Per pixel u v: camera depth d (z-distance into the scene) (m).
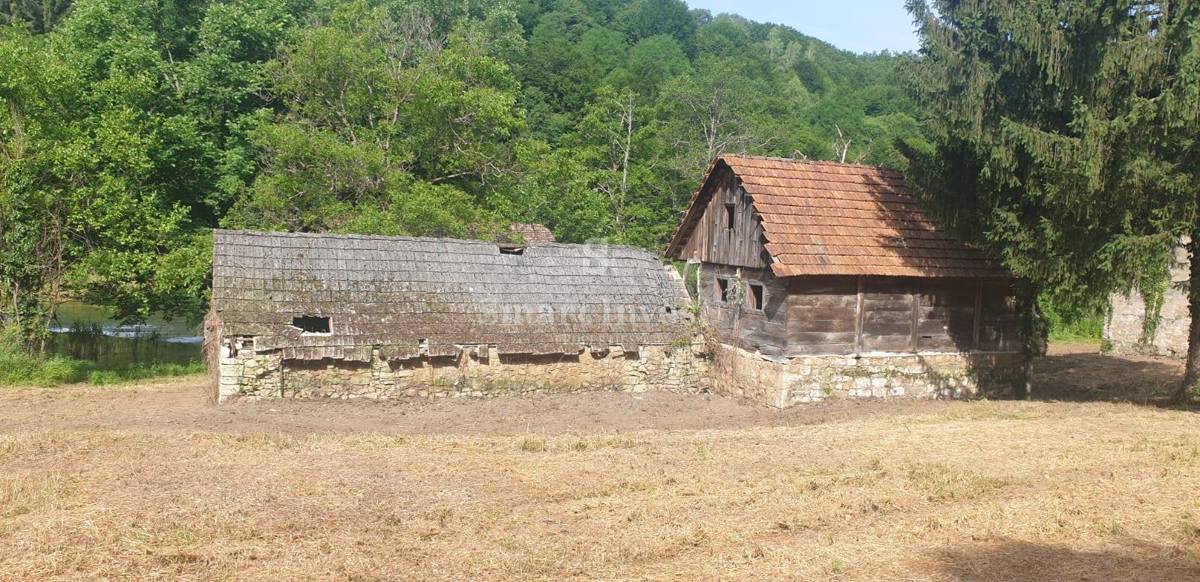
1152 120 15.04
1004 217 18.06
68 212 24.56
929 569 8.77
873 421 17.33
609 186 46.16
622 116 48.59
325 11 40.09
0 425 16.55
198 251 27.27
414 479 11.98
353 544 9.34
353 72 34.56
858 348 21.02
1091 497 11.23
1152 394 22.84
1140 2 15.70
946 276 20.88
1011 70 17.64
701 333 23.22
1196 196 15.86
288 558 8.88
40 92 25.84
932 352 21.75
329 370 19.64
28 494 10.67
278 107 36.94
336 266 21.28
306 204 31.88
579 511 10.70
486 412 19.50
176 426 16.45
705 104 49.91
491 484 11.84
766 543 9.59
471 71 37.81
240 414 17.97
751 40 91.19
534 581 8.44
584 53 62.28
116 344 29.05
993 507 10.83
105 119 25.69
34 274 24.16
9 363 22.38
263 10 35.28
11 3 45.53
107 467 12.14
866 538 9.71
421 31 38.09
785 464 13.14
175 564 8.63
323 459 13.02
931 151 21.89
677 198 47.94
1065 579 8.52
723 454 13.84
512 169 38.22
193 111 32.94
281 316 19.64
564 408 20.30
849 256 20.38
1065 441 14.65
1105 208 16.16
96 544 9.06
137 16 33.38
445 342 20.47
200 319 30.98
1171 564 8.90
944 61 18.83
